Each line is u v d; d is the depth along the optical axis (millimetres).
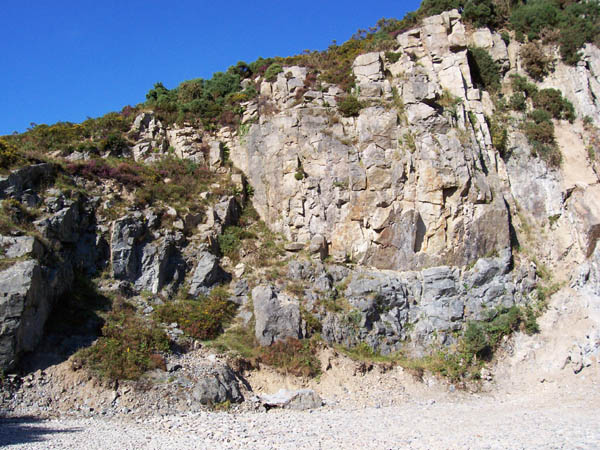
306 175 31125
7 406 18031
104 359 20594
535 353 26141
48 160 26984
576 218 30484
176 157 33000
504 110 34250
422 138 30000
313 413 20469
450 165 29281
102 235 26125
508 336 26797
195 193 30562
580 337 26188
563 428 18094
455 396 23859
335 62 36375
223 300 26234
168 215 28266
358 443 15641
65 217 24719
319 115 32031
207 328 24344
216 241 29156
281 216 30844
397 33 37875
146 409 19047
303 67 35500
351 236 29422
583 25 36906
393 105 31672
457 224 28719
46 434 15711
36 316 20547
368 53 33688
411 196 29328
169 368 21141
